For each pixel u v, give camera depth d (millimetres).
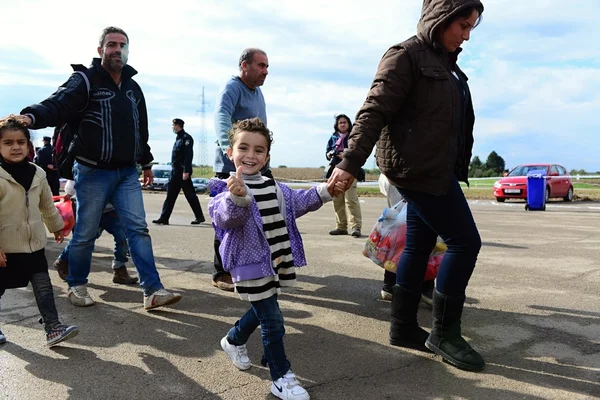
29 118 3553
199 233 8656
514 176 19078
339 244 7395
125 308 4199
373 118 2893
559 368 3039
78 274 4270
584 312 4090
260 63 4668
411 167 2967
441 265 3133
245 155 2752
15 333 3602
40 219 3457
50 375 2918
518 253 6645
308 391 2744
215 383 2832
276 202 2785
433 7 2961
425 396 2689
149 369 3010
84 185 4145
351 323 3857
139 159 4398
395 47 3012
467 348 3062
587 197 21781
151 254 4156
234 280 2715
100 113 4066
